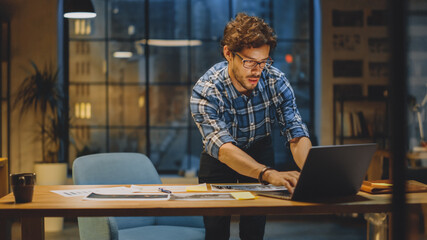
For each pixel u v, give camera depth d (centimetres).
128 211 157
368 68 561
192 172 562
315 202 167
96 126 615
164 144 1583
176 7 1212
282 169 541
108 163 254
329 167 165
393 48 78
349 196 181
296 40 607
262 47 183
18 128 537
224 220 201
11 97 538
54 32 543
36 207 158
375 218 268
